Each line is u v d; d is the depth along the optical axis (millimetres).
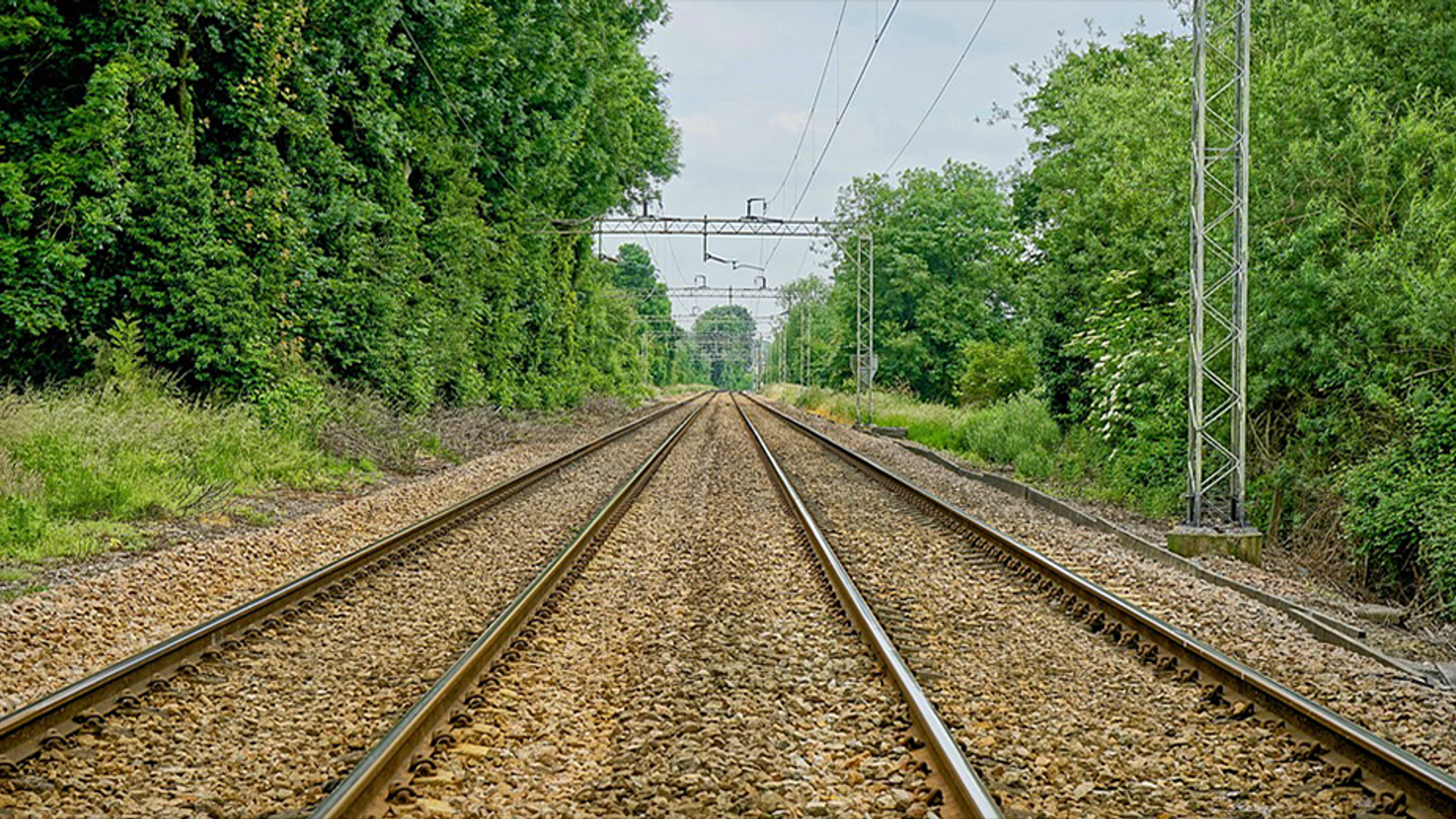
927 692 7328
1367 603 12484
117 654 8398
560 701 7246
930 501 17219
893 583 11273
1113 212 25641
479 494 17719
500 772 5902
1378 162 16109
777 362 163250
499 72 35688
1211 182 15156
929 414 48562
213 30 21953
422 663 8156
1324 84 17484
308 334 25719
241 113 22875
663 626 9344
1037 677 7906
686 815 5348
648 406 75125
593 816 5355
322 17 25906
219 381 22094
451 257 34094
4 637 8516
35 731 6195
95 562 11773
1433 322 13555
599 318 65188
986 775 5863
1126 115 26922
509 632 8602
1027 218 39312
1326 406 15969
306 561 12469
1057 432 28859
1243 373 14453
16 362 20203
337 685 7609
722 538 14117
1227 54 19688
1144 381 20547
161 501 14953
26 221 18672
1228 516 16766
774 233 48719
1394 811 5441
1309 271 15172
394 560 12102
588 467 24203
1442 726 6969
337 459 22203
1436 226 14586
